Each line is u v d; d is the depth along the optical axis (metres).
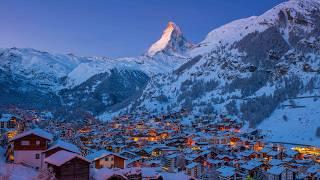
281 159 140.38
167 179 59.72
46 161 54.31
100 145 166.38
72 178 51.53
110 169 58.78
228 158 135.50
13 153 62.88
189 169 114.62
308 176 116.75
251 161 129.75
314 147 179.38
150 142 191.00
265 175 114.69
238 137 198.25
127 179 54.88
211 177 109.69
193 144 185.12
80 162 52.28
